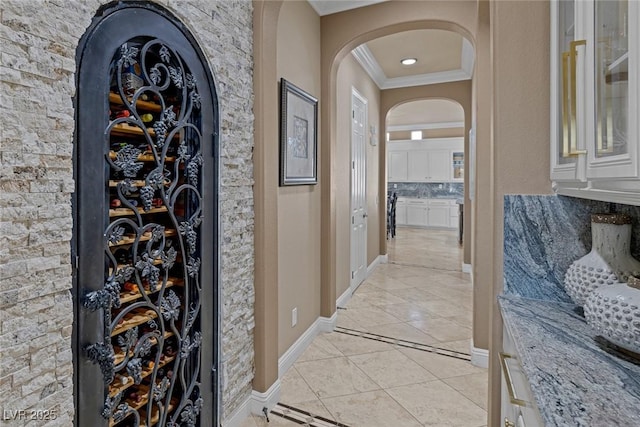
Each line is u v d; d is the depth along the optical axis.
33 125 0.98
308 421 2.00
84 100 1.12
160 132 1.39
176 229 1.51
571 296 1.27
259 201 2.01
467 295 4.21
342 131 3.67
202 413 1.69
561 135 1.21
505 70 1.50
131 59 1.26
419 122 9.29
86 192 1.13
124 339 1.30
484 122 2.57
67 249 1.08
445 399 2.20
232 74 1.81
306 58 2.77
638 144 0.68
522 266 1.49
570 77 0.99
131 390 1.42
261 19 1.96
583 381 0.85
